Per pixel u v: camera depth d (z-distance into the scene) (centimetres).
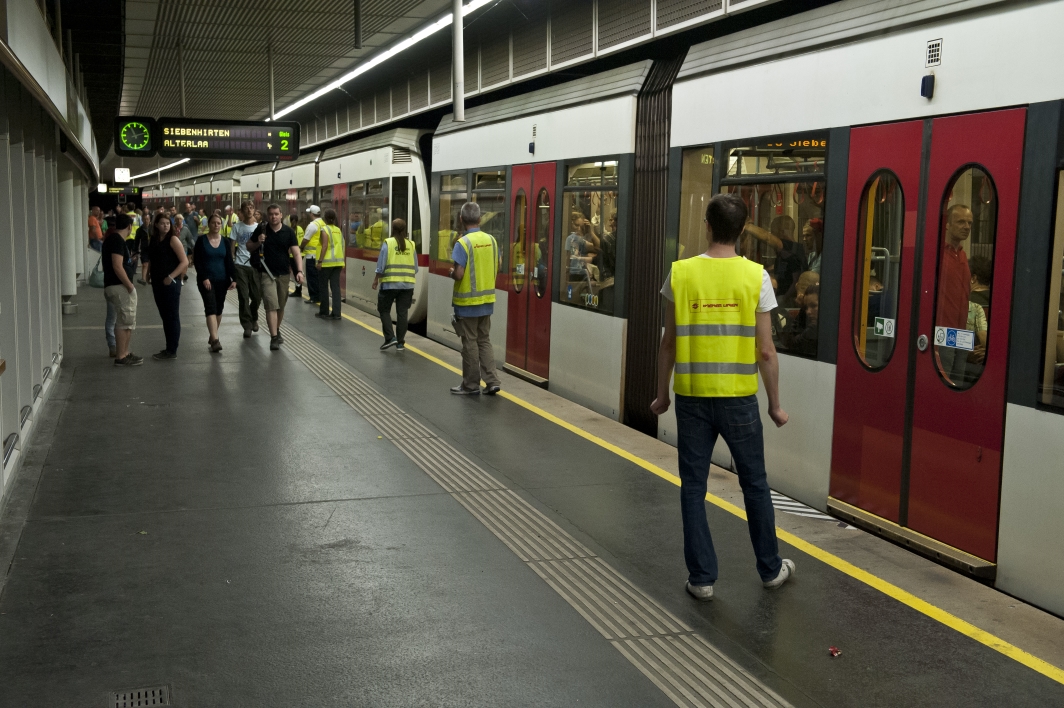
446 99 1360
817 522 557
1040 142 429
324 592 443
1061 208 420
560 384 949
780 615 425
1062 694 356
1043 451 427
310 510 564
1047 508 425
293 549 498
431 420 813
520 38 1098
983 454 461
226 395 904
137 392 909
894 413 520
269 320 1198
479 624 412
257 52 1429
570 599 440
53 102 773
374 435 756
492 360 937
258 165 2941
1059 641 400
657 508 579
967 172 471
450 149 1297
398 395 923
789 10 807
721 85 680
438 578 463
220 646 386
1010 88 445
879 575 472
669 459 700
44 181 923
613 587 456
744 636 404
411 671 368
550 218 968
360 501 584
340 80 1695
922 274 499
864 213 542
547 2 1018
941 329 488
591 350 881
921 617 423
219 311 1175
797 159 598
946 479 484
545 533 532
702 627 412
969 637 403
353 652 383
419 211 1507
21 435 669
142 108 2259
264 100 2042
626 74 831
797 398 603
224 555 488
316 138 2266
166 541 507
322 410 847
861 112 541
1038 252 429
